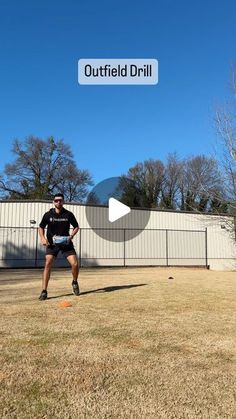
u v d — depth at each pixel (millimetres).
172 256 32219
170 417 2740
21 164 53625
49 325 5113
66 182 56125
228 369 3680
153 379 3393
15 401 2930
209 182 27984
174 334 4820
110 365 3701
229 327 5227
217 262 33469
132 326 5164
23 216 29172
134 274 14812
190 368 3682
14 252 28234
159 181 54031
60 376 3408
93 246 30172
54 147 54875
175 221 33062
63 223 7414
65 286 9227
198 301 7211
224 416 2773
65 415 2740
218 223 30781
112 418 2711
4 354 3945
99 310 6160
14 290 8539
